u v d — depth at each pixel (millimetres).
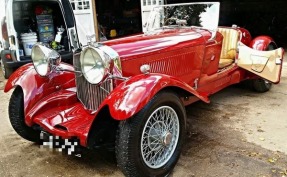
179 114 2518
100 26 8180
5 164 2768
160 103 2311
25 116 2736
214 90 3795
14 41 4992
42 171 2645
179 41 3145
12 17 4918
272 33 9883
